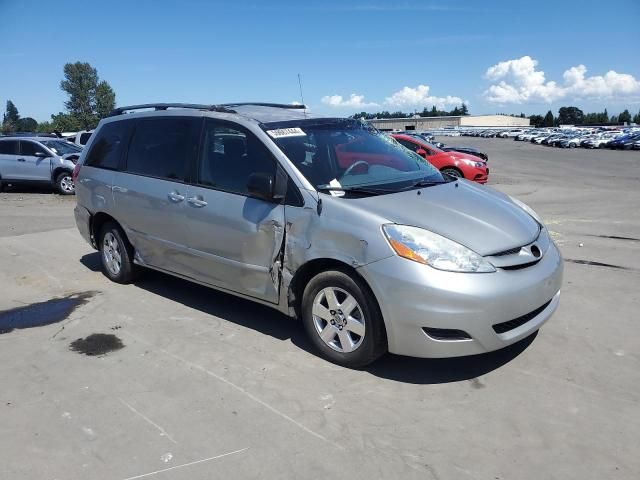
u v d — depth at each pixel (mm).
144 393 3578
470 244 3504
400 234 3502
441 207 3865
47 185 14945
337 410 3342
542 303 3695
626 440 3002
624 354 4043
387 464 2830
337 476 2742
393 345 3568
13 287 5871
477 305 3348
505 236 3674
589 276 5957
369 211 3672
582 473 2740
